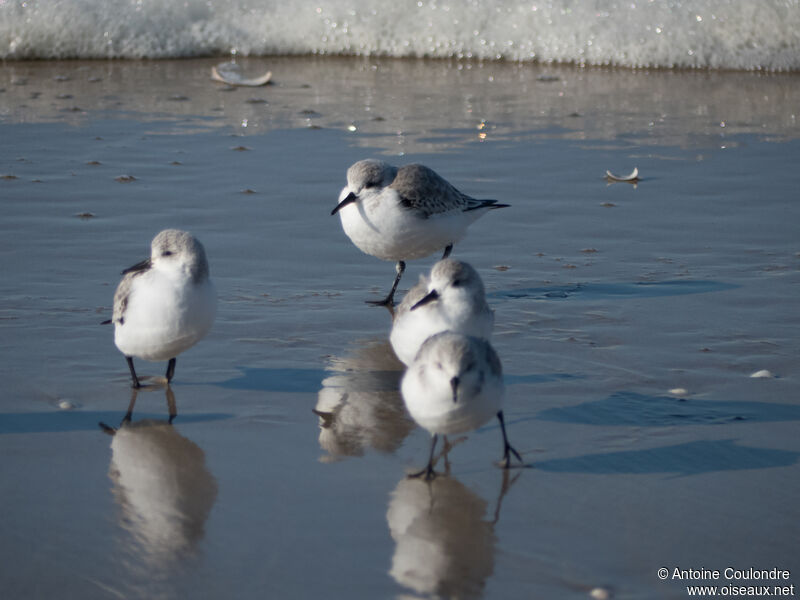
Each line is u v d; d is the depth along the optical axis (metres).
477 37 27.86
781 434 8.85
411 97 23.38
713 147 19.42
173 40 27.94
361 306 12.30
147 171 17.50
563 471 8.20
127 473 8.05
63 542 6.98
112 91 23.59
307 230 14.94
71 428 8.87
